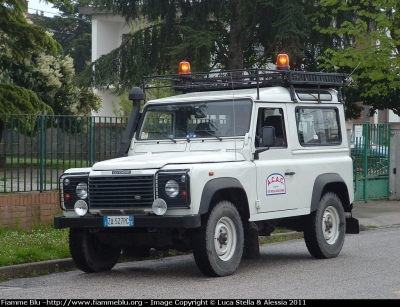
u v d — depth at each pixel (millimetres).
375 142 25906
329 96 14445
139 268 13000
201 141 12539
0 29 21750
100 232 11875
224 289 10414
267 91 12883
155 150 12867
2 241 13641
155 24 25328
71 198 11781
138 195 11109
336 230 14180
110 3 25188
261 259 13938
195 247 11242
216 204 11438
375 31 24906
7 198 14992
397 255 14352
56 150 15961
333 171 14055
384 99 28391
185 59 23438
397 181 26500
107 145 16844
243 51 26766
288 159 12984
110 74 25406
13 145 15312
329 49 24562
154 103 13195
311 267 12734
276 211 12555
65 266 12930
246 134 12195
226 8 24625
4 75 28188
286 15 23125
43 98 29891
